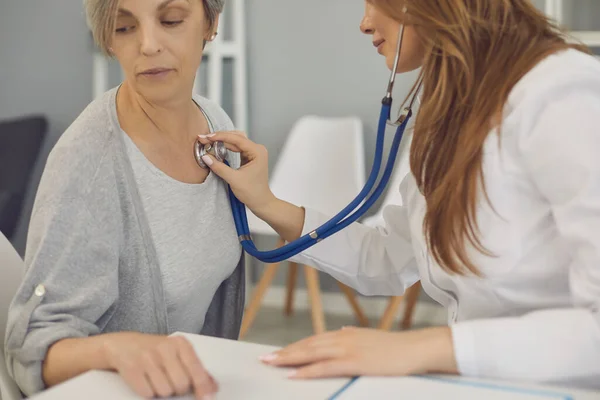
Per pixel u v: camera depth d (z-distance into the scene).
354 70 3.44
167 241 1.10
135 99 1.11
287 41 3.55
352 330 0.85
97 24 1.04
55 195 0.99
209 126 1.25
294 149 3.35
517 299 0.98
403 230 1.28
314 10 3.49
